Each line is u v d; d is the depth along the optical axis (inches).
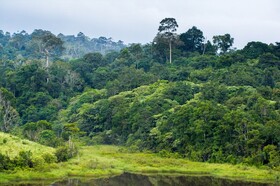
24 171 2650.1
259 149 3248.0
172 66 6131.9
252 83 4803.2
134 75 5649.6
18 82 5792.3
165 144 3833.7
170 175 3029.0
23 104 5472.4
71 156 3257.9
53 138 3659.0
